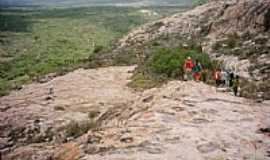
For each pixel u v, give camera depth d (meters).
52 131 25.33
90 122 23.55
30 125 27.81
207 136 14.72
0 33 195.25
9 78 88.81
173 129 15.32
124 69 46.88
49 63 104.75
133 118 17.47
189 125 15.88
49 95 36.66
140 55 55.78
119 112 21.02
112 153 13.34
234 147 13.86
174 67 35.12
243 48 44.31
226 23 56.50
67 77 45.06
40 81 49.41
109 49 69.19
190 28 64.06
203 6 72.38
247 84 29.31
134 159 12.57
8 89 56.72
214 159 12.67
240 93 24.50
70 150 15.64
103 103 31.00
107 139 15.10
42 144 21.42
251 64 37.56
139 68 42.41
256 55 40.16
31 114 30.77
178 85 22.92
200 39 57.41
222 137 14.66
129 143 14.11
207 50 48.66
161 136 14.57
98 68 50.00
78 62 67.56
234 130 15.69
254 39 45.81
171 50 39.84
